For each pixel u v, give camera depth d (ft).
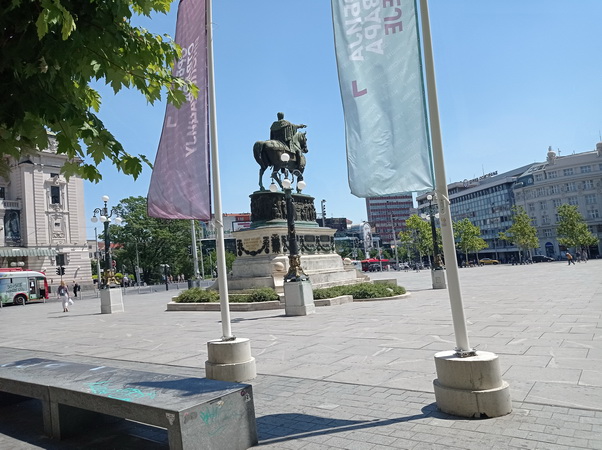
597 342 24.58
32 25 12.04
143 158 15.11
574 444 12.19
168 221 232.32
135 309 73.10
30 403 20.45
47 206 167.43
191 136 23.27
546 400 15.81
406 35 17.34
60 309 90.79
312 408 16.94
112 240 225.35
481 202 368.48
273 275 65.92
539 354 22.57
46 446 14.96
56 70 13.11
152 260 229.25
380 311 45.24
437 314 40.29
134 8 15.30
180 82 16.20
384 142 17.39
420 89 17.07
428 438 13.25
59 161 172.96
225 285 22.56
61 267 147.43
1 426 17.31
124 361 28.58
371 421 15.08
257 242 71.15
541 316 35.22
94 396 13.92
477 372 14.85
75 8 12.62
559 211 243.19
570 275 91.30
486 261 289.33
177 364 26.53
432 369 21.29
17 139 15.11
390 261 358.84
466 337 15.85
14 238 159.02
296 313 45.75
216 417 12.72
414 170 16.96
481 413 14.48
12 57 11.98
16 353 28.43
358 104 17.81
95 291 169.78
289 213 48.16
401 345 27.27
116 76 14.92
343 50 18.25
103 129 14.34
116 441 15.05
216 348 21.65
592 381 17.72
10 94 12.38
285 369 23.32
